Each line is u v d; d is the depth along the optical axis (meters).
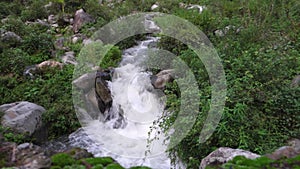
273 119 4.37
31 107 5.27
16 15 11.26
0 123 4.78
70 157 2.90
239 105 4.23
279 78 4.73
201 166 3.67
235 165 2.75
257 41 6.63
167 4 11.42
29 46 7.88
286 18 7.64
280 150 3.06
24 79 6.51
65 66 7.10
